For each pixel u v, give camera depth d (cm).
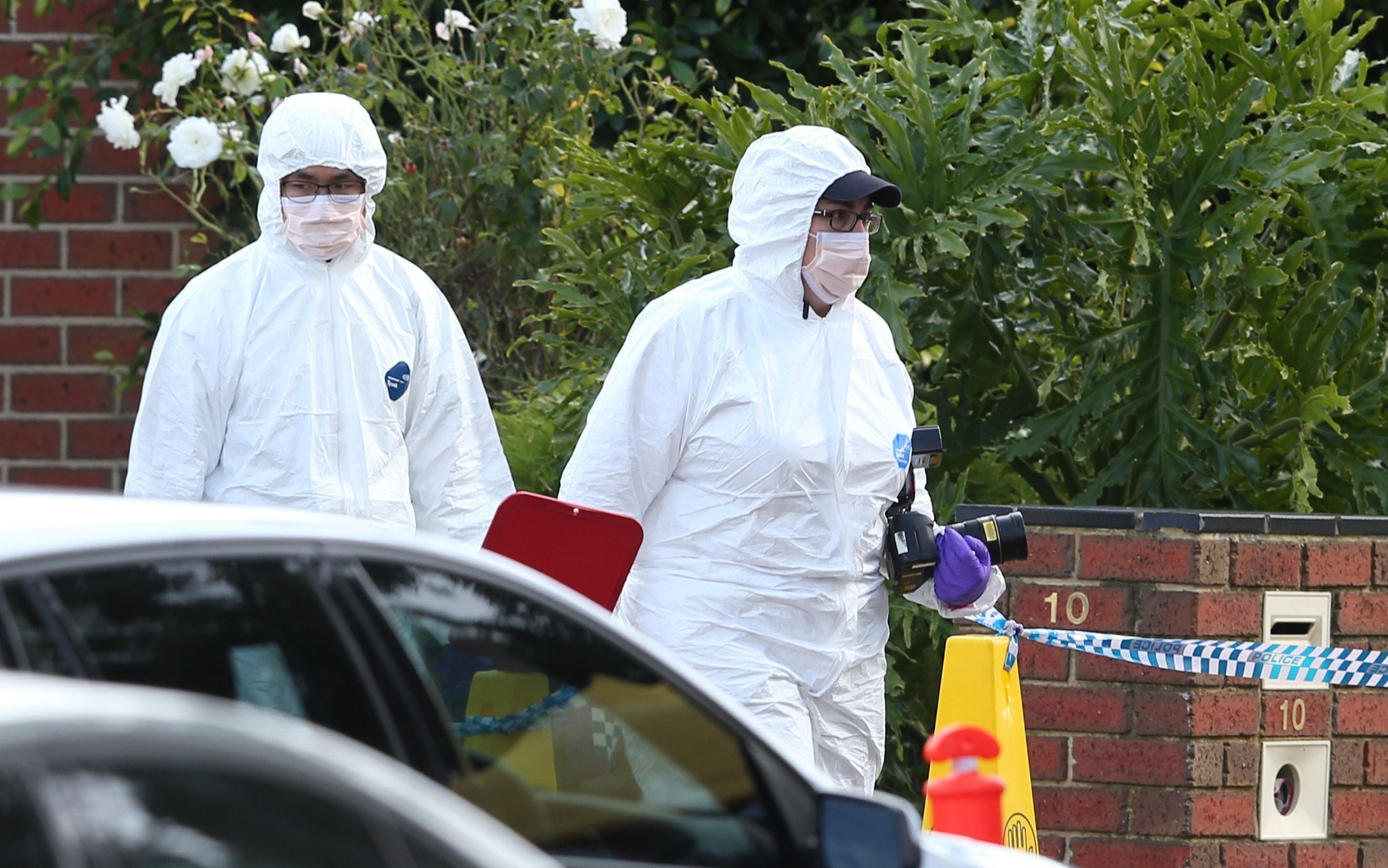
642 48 2848
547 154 2673
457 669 909
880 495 1648
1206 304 2161
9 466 3184
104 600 785
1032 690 1742
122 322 3180
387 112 3136
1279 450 2262
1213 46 2392
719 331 1600
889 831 963
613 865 923
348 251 1766
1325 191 2239
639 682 988
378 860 642
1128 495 2269
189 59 2591
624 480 1580
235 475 1719
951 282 2291
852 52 3281
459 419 1827
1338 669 1680
